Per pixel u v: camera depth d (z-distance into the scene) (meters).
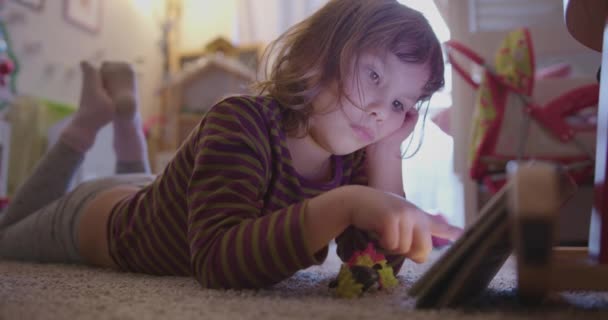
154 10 3.79
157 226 0.85
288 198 0.77
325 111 0.77
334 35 0.78
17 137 2.34
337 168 0.86
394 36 0.76
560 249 0.64
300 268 0.58
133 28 3.55
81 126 1.40
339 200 0.58
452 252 0.47
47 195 1.36
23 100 2.40
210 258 0.62
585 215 1.65
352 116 0.76
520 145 1.56
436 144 2.92
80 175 2.32
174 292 0.61
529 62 1.55
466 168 1.83
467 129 1.85
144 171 1.53
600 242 0.52
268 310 0.48
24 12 2.63
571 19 0.67
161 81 3.64
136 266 0.91
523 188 0.36
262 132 0.74
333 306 0.50
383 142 0.90
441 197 2.90
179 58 3.67
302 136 0.79
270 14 3.57
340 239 0.83
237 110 0.73
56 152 1.38
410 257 0.60
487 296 0.57
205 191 0.66
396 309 0.48
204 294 0.59
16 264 1.12
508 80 1.56
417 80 0.79
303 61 0.79
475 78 1.93
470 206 1.81
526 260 0.37
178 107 3.35
